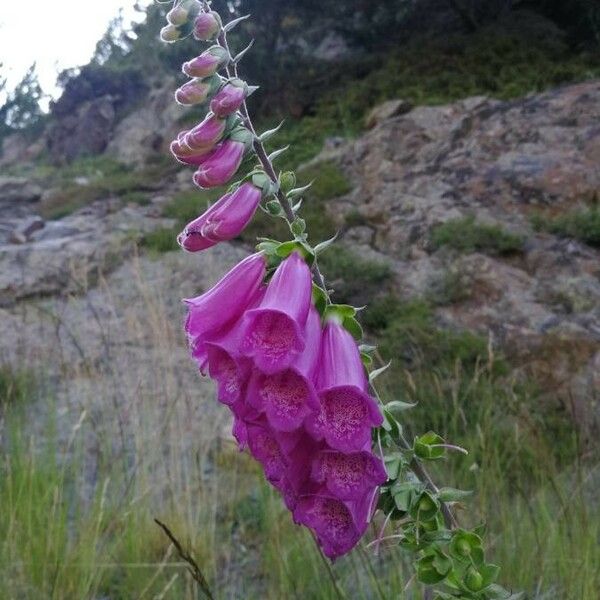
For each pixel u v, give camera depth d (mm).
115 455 4844
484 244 7953
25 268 9289
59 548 3814
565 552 3643
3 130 34062
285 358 1222
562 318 6848
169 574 3947
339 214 9562
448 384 5625
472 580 1428
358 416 1255
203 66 1405
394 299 7535
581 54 13992
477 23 17188
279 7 18828
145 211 13242
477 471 4219
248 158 1451
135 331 6516
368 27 19297
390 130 10828
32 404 6039
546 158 9023
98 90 28531
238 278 1370
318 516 1302
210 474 5023
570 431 5344
